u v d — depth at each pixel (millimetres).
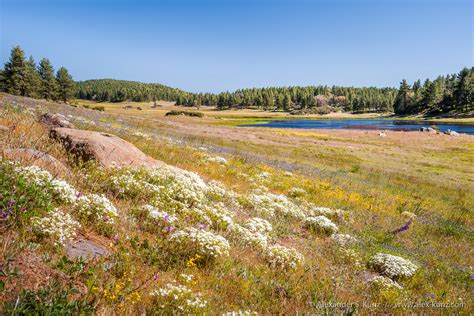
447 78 188000
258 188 14336
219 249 5555
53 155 8867
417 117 149250
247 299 4820
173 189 8633
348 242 9047
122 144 11336
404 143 57719
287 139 54562
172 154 17500
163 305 3684
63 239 4289
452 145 55656
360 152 44375
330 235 10016
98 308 3342
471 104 137875
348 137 65938
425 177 29250
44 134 10203
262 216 10078
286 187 16828
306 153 39188
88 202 5770
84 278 3779
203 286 4695
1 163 5270
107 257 4438
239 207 10391
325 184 19234
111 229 5449
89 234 5191
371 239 10141
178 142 25578
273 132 65688
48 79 99438
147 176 9164
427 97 154625
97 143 10031
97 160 9195
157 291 3859
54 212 4781
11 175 4973
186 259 5363
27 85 85062
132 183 7828
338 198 16234
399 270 7477
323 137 61844
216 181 13180
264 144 44312
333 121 134625
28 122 13070
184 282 4551
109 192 7531
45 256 3779
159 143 20750
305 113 192375
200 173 14734
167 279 4512
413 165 36156
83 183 7398
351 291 6125
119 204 6973
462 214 17484
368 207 15305
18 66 83938
